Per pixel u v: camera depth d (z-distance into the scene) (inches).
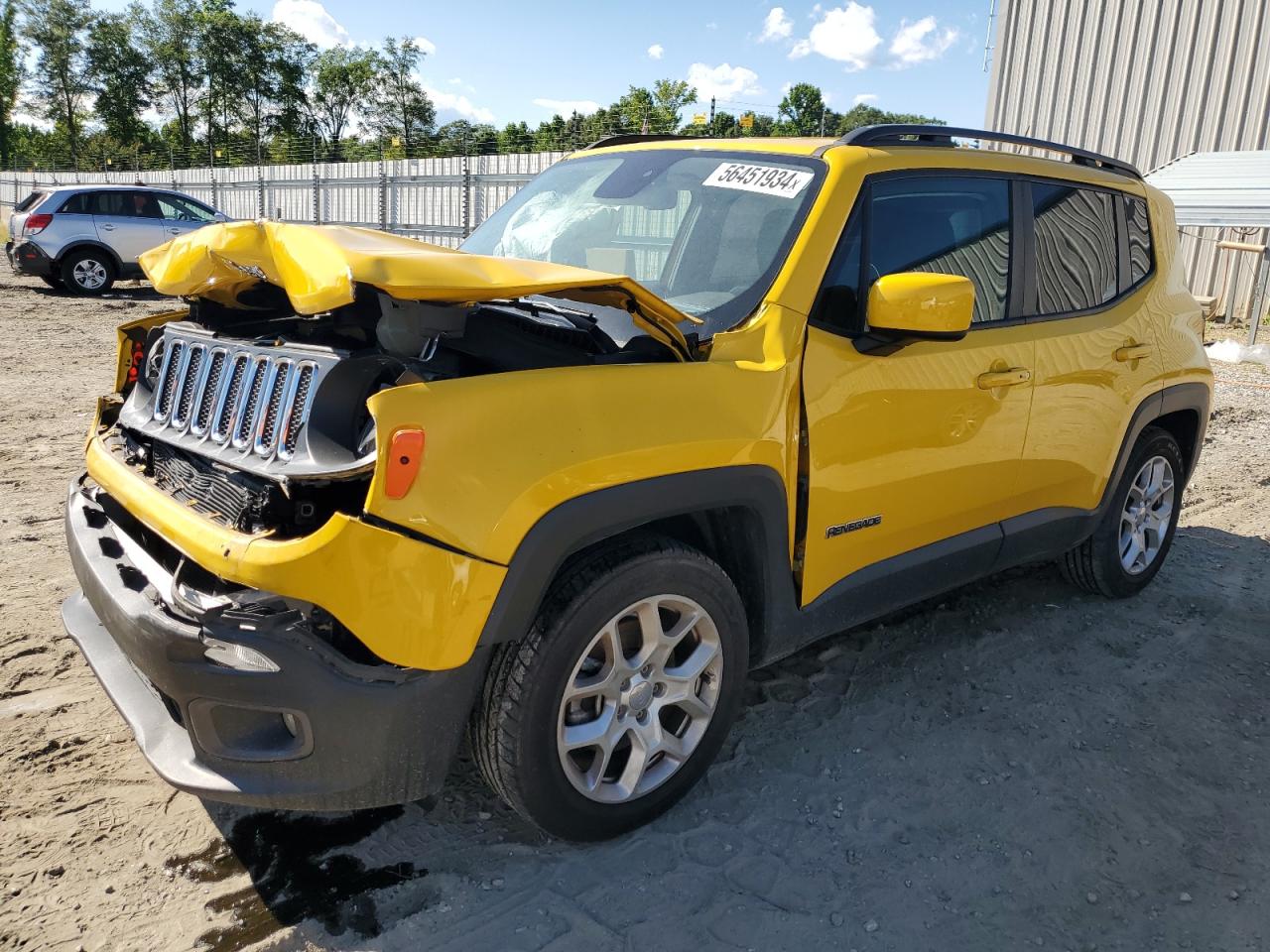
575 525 88.7
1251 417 337.7
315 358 87.4
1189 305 176.9
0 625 145.7
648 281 122.9
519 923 92.2
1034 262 141.2
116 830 102.7
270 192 1061.1
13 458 237.8
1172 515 179.2
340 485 86.9
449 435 82.7
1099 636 160.6
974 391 127.4
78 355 381.4
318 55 2893.7
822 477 111.0
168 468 102.4
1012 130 705.6
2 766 111.9
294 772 85.2
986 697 138.9
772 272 111.7
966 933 93.7
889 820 110.0
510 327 98.8
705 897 96.6
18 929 88.5
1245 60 581.6
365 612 80.5
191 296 108.2
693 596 101.3
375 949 88.5
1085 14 652.7
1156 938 94.1
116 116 2906.0
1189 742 129.7
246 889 95.4
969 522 136.6
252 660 83.2
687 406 97.4
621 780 103.0
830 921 94.2
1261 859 106.5
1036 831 109.5
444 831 105.1
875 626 160.4
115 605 89.8
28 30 2797.7
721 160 131.3
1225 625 166.9
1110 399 153.4
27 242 569.3
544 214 145.6
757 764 119.9
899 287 105.7
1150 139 631.2
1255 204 438.0
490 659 92.5
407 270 83.7
